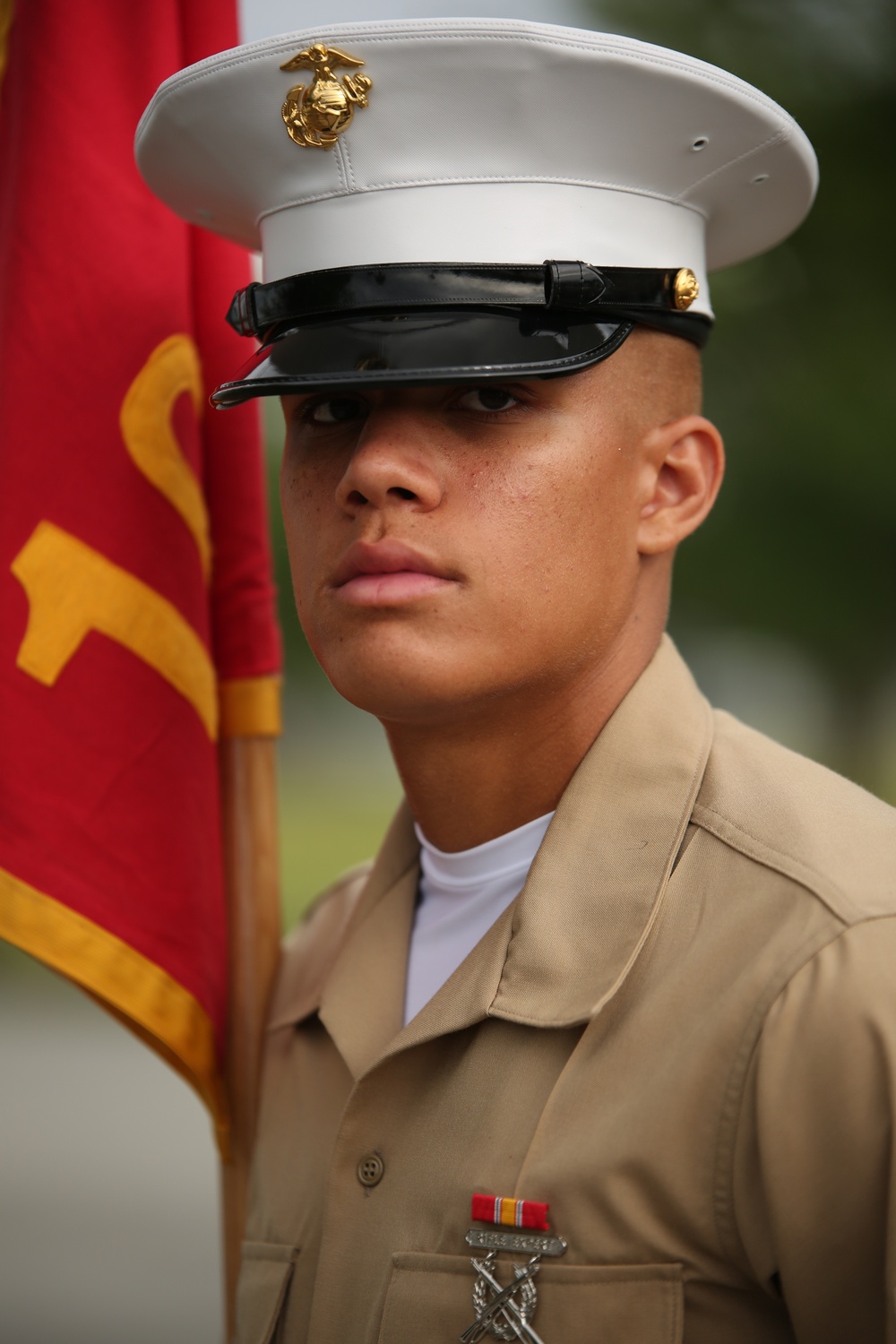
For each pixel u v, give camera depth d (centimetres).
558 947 142
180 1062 191
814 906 130
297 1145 168
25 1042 929
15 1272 480
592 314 148
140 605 195
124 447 196
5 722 187
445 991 149
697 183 157
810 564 1258
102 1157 641
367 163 148
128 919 188
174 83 154
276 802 215
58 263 195
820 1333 127
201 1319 439
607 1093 132
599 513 148
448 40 141
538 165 147
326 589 149
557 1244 130
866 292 1118
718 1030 128
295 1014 186
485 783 160
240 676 212
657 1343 126
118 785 191
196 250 211
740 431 1193
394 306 146
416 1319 136
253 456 214
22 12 202
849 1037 123
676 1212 128
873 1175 121
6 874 183
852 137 1078
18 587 190
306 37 146
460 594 142
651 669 160
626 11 1111
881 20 1085
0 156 207
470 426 144
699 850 142
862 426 1148
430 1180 141
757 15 1100
